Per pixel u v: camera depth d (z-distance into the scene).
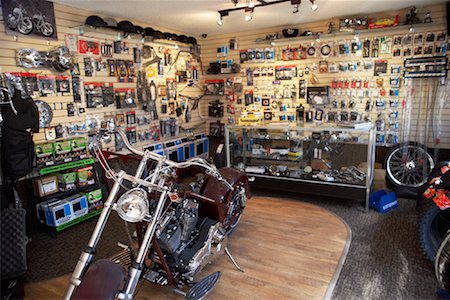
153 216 1.93
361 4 4.12
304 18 4.82
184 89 5.80
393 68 4.61
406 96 4.53
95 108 4.20
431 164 4.34
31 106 2.93
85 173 3.71
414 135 4.56
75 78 3.92
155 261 2.25
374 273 2.56
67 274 2.68
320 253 2.89
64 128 3.82
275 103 5.56
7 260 2.01
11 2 3.26
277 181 4.27
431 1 4.10
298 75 5.31
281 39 5.10
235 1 3.63
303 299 2.27
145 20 4.74
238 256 2.88
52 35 3.65
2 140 2.77
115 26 4.11
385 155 4.76
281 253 2.91
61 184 3.57
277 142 4.38
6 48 3.27
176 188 2.44
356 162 3.90
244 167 4.59
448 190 2.61
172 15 4.43
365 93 4.85
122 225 3.63
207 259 2.42
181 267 2.24
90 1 3.66
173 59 5.50
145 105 4.89
